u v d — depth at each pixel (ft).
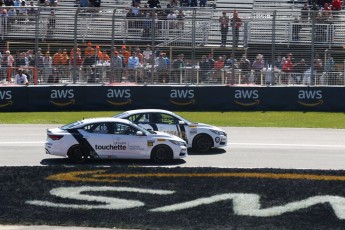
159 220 121.39
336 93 273.33
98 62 275.80
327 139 217.97
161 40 277.03
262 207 129.59
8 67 271.28
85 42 281.33
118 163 169.07
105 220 120.98
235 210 127.44
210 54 277.64
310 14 283.38
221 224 119.44
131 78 276.62
